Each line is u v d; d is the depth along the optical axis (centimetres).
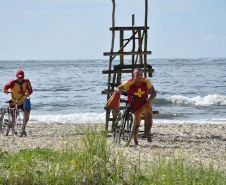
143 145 1526
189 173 919
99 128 1927
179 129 2159
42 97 4972
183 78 8775
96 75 10512
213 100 4288
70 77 9544
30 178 859
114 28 1725
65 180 860
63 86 6725
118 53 1727
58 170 908
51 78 9106
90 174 878
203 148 1488
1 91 5528
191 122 2719
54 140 1577
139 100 1490
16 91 1839
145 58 1766
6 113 1916
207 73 10925
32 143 1486
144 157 1186
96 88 6359
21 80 1839
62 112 3562
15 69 15738
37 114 3397
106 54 1728
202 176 902
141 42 1761
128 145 1504
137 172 927
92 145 972
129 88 1481
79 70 14738
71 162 914
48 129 2102
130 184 884
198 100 4325
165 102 4369
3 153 1118
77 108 3888
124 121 1441
